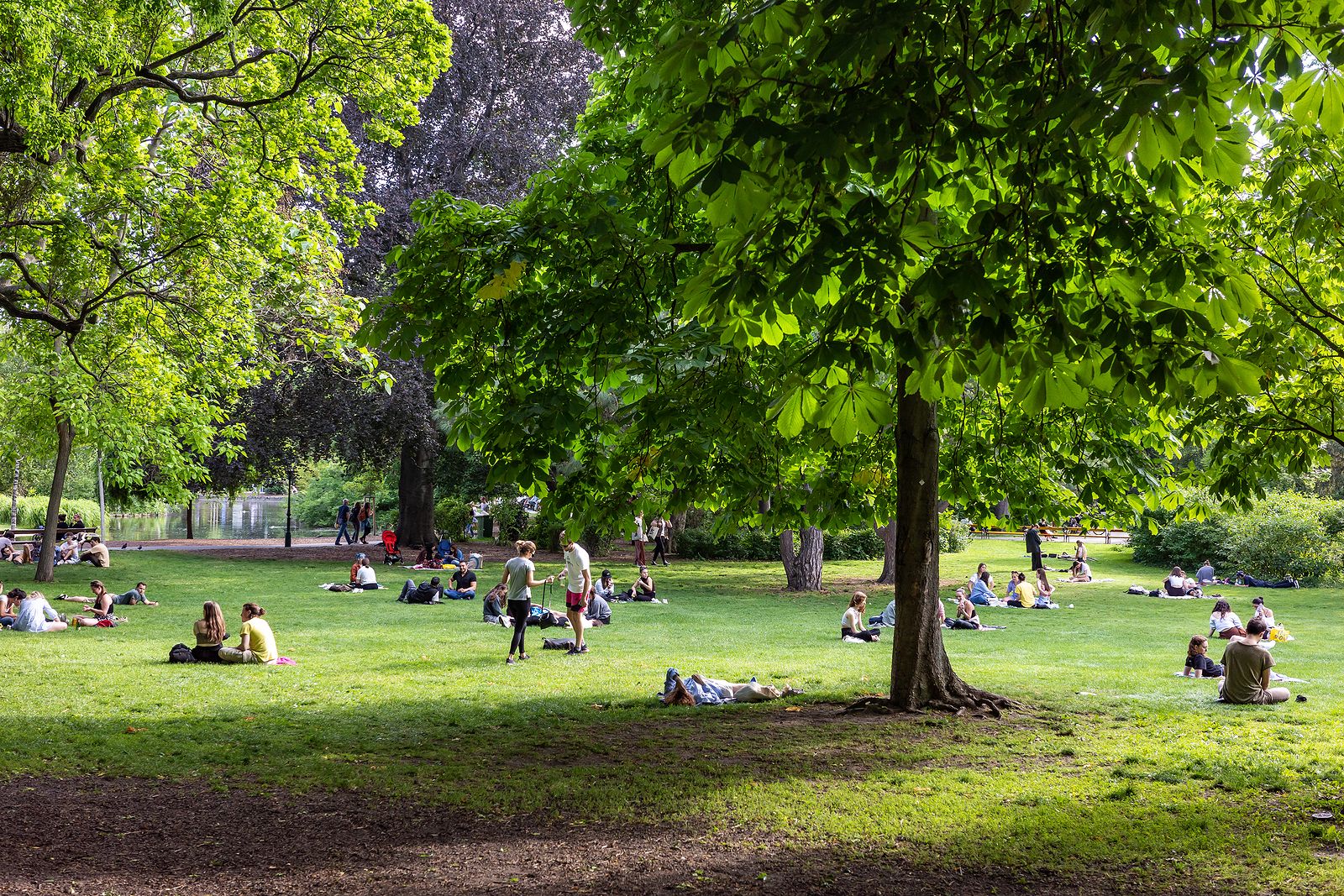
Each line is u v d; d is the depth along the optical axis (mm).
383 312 8023
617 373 7711
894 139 3910
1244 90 3951
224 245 13812
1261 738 9453
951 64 4059
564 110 34000
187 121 15398
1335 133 3824
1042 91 4090
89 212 13344
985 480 12438
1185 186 4512
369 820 6902
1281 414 8766
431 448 32344
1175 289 4480
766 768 8281
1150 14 3523
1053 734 9602
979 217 4383
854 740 9328
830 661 14617
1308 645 17172
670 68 3969
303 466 37375
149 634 16641
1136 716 10484
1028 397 4355
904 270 4504
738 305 4367
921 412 10625
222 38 13750
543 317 7773
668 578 30031
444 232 8352
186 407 19219
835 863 6016
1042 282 4227
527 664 14086
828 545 37312
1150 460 11758
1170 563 36469
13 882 5523
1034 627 19812
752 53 4195
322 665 13852
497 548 39781
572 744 9219
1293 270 8898
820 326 5840
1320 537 29859
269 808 7180
